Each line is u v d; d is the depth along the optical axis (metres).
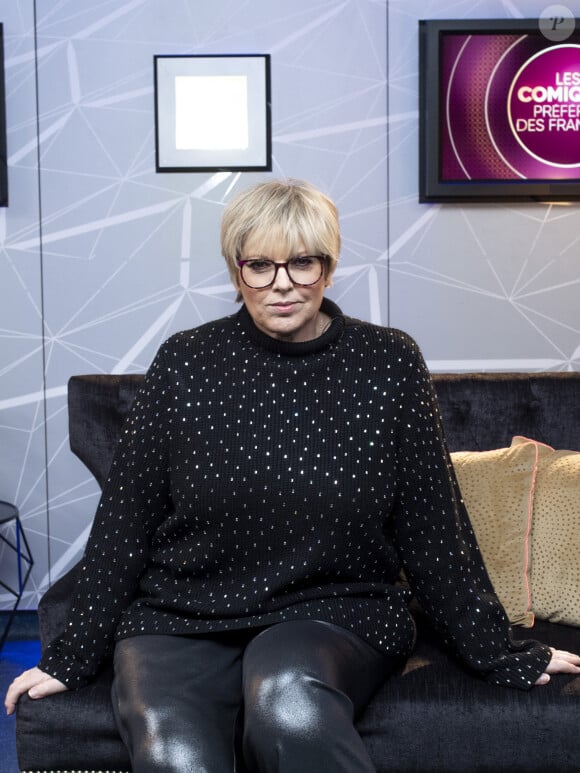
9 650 2.73
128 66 2.70
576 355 2.79
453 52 2.65
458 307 2.77
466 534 1.57
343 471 1.46
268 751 1.22
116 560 1.52
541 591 1.80
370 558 1.52
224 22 2.69
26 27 2.69
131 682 1.36
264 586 1.45
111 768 1.47
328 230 1.50
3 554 2.84
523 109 2.67
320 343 1.52
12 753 2.05
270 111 2.70
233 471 1.46
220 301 2.77
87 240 2.75
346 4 2.69
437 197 2.69
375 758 1.45
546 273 2.76
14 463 2.82
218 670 1.42
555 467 1.89
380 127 2.72
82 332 2.78
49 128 2.71
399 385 1.52
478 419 2.06
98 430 2.05
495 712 1.45
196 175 2.73
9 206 2.74
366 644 1.45
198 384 1.53
